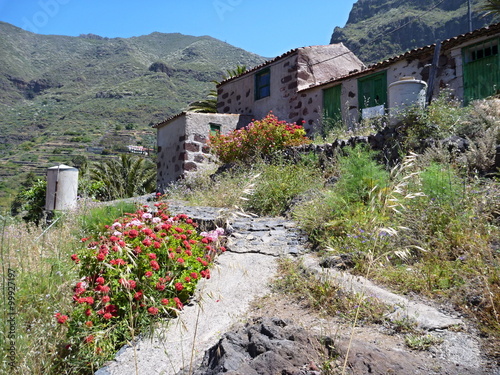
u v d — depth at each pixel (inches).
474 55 382.6
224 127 557.3
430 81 334.3
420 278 132.1
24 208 411.2
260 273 161.8
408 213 164.4
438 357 89.2
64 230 237.6
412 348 94.1
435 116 261.6
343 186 217.9
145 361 104.3
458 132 248.1
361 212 176.4
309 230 205.0
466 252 134.4
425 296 123.8
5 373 101.5
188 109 741.9
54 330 121.2
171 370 98.9
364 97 458.3
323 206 213.9
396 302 118.6
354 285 132.3
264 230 224.2
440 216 160.9
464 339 96.4
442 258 141.3
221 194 320.8
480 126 234.8
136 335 117.7
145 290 126.1
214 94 746.8
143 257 132.7
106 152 3858.3
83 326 111.2
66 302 134.9
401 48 4896.7
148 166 739.4
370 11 6294.3
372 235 143.3
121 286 122.6
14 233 206.1
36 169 2908.5
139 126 5418.3
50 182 348.8
